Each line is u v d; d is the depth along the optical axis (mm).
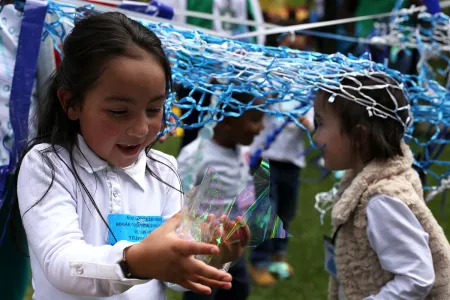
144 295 1517
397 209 1909
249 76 2031
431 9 2541
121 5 2264
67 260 1273
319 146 2146
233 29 4078
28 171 1434
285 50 2020
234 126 3107
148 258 1193
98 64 1353
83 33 1400
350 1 3670
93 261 1243
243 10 4117
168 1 4004
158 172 1629
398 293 1859
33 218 1378
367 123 2014
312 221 4539
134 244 1235
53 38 1896
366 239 1962
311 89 2057
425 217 1935
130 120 1370
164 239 1191
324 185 5008
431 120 2383
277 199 3799
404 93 2111
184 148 3186
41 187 1404
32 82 1782
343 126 2039
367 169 2004
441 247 1951
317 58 2014
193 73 2047
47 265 1301
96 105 1372
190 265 1182
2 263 1985
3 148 1890
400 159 2025
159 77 1372
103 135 1386
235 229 1394
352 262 1998
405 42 2953
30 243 1382
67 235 1340
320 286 3568
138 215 1533
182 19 3980
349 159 2076
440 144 2609
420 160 2633
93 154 1490
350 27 3686
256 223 1436
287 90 1999
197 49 1950
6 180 1849
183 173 3109
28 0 1783
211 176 1360
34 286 1479
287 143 3727
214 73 2037
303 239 4234
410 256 1874
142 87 1351
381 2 3543
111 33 1370
